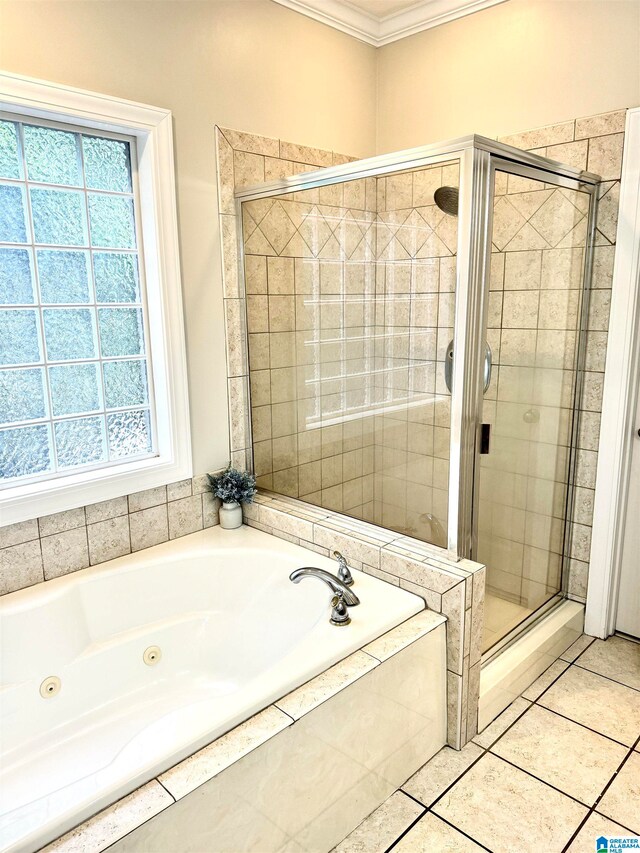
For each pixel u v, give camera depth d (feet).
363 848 5.56
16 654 6.51
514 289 7.00
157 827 4.15
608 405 8.33
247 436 9.09
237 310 8.63
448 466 6.79
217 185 8.13
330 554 7.67
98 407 7.70
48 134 6.86
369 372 7.39
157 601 7.68
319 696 5.24
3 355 6.82
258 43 8.32
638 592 8.82
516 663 7.52
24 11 6.14
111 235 7.55
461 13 8.82
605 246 8.07
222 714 4.86
